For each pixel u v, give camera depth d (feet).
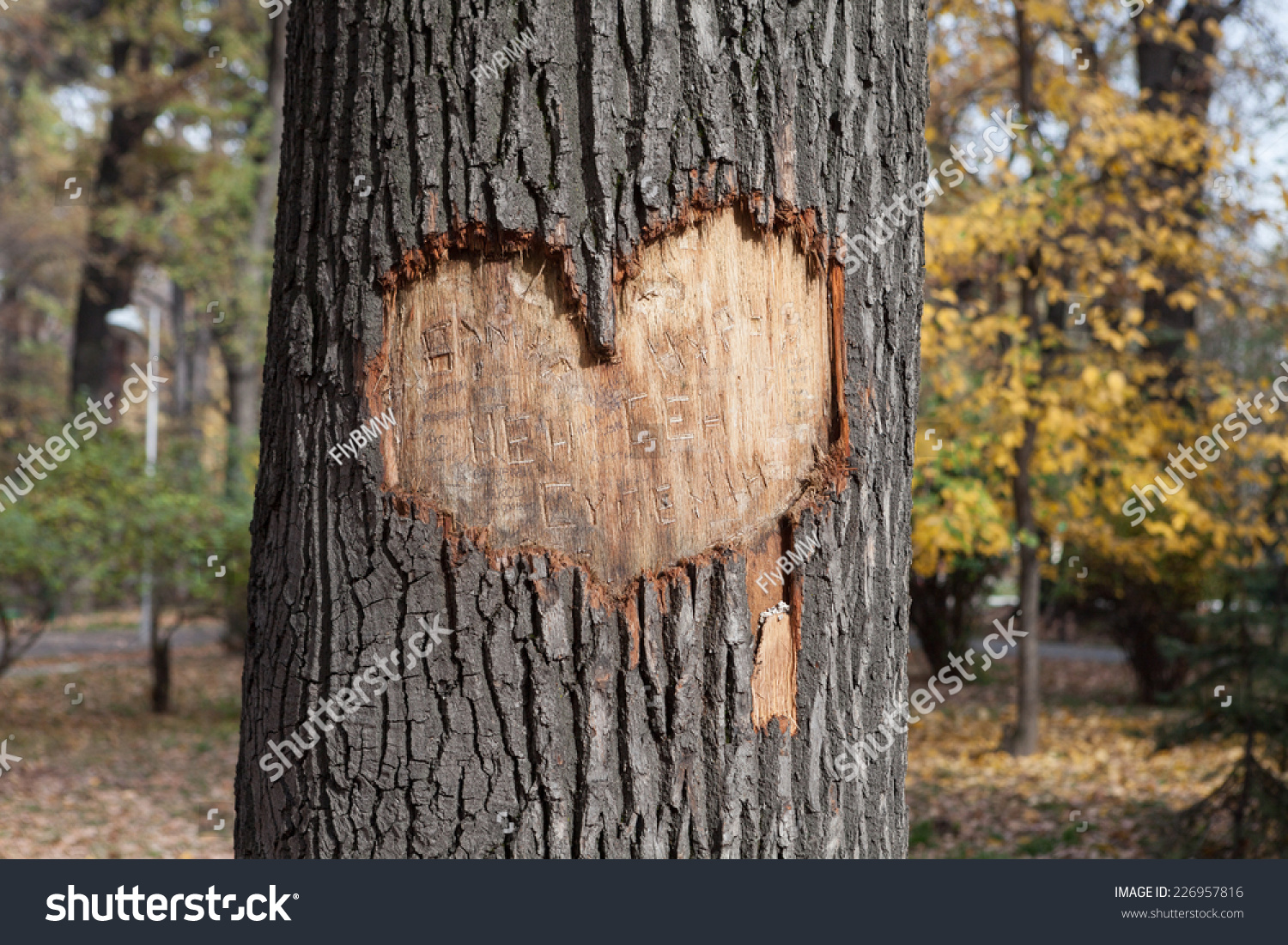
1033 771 24.70
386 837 4.83
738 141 5.01
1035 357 23.48
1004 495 26.30
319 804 4.91
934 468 23.36
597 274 4.88
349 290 4.97
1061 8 23.52
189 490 34.45
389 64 4.91
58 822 21.22
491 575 4.87
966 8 24.71
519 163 4.83
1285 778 17.12
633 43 4.89
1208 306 28.76
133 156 61.26
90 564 30.55
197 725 34.47
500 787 4.83
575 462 4.97
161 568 32.27
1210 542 26.17
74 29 61.21
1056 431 22.77
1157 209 24.86
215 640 60.44
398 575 4.89
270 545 5.26
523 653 4.88
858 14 5.32
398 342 4.96
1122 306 26.09
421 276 4.93
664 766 4.96
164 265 59.93
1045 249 24.12
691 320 5.06
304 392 5.10
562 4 4.88
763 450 5.19
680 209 4.95
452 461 4.92
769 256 5.18
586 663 4.90
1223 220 24.30
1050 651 49.49
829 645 5.27
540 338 4.93
